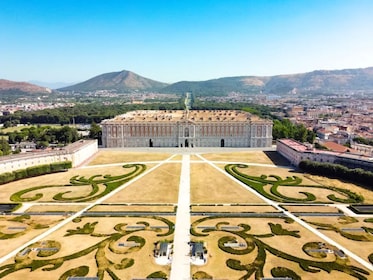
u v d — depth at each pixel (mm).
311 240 100688
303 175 175750
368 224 112938
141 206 130000
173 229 107938
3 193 146625
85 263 87375
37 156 184125
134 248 95062
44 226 110812
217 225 111062
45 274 82375
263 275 82000
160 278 80875
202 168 192250
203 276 81500
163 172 182875
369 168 165125
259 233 105188
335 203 133750
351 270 84188
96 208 127750
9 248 95812
